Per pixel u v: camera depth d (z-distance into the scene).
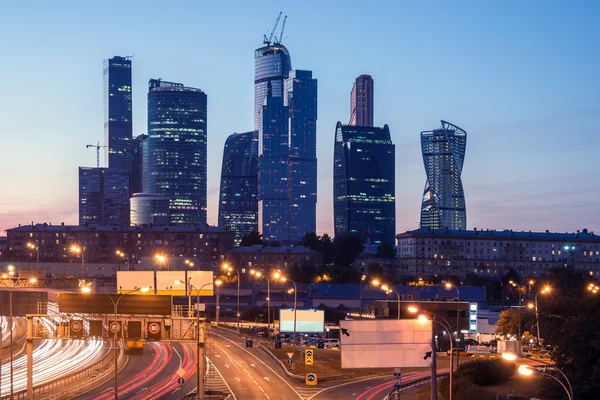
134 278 119.75
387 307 166.50
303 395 110.00
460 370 122.44
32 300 120.00
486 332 191.50
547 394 102.69
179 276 120.50
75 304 94.06
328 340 171.00
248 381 122.31
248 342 152.75
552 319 119.69
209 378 124.69
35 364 142.75
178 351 157.88
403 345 83.88
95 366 133.38
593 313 121.06
